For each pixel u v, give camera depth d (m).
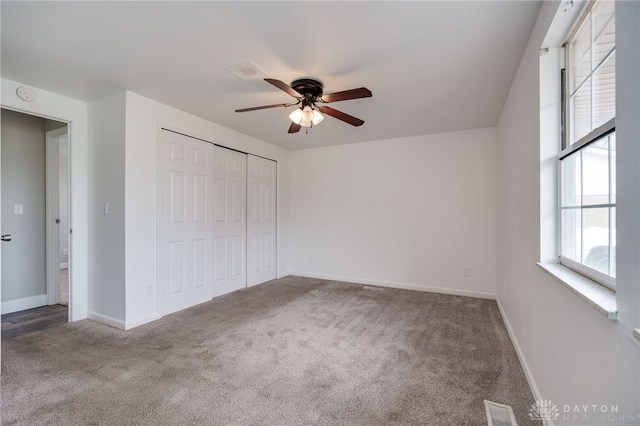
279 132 3.99
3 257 3.14
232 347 2.34
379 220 4.41
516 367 2.04
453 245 3.95
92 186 2.91
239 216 4.10
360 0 1.52
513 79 2.38
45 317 3.02
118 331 2.63
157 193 2.95
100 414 1.55
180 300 3.21
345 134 4.09
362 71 2.27
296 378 1.90
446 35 1.82
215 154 3.68
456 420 1.52
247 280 4.24
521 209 2.11
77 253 2.89
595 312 0.99
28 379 1.86
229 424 1.49
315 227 4.91
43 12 1.61
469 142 3.86
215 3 1.55
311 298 3.70
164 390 1.76
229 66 2.22
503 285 3.04
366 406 1.63
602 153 1.13
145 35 1.84
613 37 1.07
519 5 1.55
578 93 1.41
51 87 2.59
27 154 3.31
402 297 3.76
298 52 2.02
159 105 2.95
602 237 1.14
